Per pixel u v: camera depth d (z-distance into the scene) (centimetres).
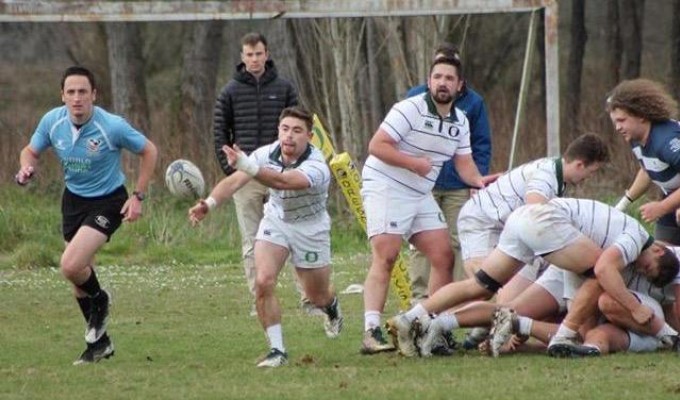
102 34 12206
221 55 11769
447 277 3447
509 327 3212
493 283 3238
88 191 3391
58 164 7831
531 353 3303
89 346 3412
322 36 8319
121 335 3916
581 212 3194
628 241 3155
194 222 3100
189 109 9988
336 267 5912
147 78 12700
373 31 9150
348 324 4091
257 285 3238
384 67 9819
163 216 6838
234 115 4422
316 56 9006
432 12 5559
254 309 4462
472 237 3444
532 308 3319
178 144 7894
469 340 3397
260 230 3294
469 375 3009
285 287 5209
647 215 3362
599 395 2747
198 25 10112
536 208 3175
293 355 3409
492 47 12062
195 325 4156
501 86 11938
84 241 3334
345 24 8175
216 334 3916
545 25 5462
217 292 5125
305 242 3312
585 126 9194
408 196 3422
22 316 4475
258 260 3256
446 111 3412
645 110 3322
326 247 3366
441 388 2858
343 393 2833
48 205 7369
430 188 3453
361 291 5034
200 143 7981
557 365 3100
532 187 3278
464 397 2761
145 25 12875
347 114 8194
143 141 3397
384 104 9781
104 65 12169
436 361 3216
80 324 4247
